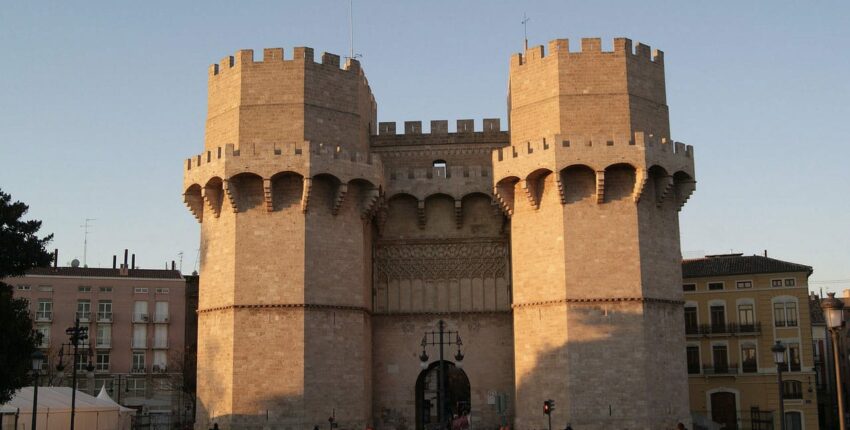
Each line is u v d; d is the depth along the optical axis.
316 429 52.69
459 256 64.06
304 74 58.53
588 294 55.47
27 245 54.62
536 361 56.53
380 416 62.31
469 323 63.19
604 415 54.12
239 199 57.22
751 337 82.00
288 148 56.31
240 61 59.06
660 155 56.69
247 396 54.81
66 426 59.44
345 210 58.97
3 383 48.66
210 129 60.78
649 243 56.75
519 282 58.66
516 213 59.66
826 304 35.31
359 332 58.34
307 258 56.47
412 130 66.81
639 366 54.59
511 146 58.62
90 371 66.38
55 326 104.12
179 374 105.56
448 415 93.62
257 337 55.50
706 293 84.31
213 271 58.19
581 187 56.72
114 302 106.69
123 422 67.75
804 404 79.62
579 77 57.91
